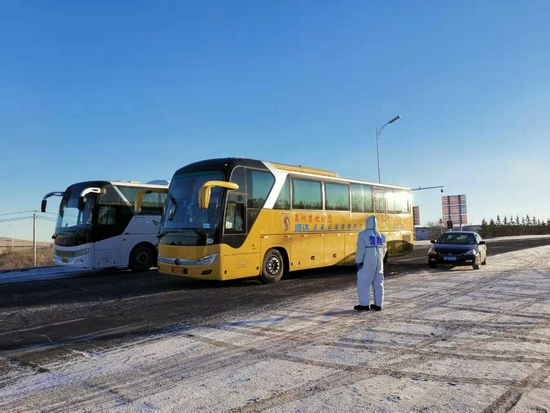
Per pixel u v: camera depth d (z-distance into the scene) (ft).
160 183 57.88
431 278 42.68
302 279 44.62
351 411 12.32
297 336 20.89
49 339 21.98
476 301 29.14
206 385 14.75
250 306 29.32
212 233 36.22
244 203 38.58
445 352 17.85
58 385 15.26
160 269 39.24
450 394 13.43
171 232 38.24
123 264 51.34
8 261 105.50
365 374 15.39
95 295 35.86
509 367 15.88
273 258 41.42
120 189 51.88
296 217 44.01
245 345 19.61
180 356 18.28
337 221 49.65
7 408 13.39
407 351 18.08
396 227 60.90
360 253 26.63
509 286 35.73
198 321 25.07
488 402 12.81
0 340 21.90
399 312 25.99
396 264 60.85
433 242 58.03
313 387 14.25
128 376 15.99
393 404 12.73
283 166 43.91
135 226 52.54
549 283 37.06
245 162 39.27
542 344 18.81
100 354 19.01
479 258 53.31
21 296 36.19
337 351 18.25
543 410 12.25
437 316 24.70
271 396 13.60
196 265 36.04
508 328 21.67
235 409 12.72
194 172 39.11
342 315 25.40
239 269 37.68
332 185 49.44
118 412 12.82
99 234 49.24
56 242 50.90
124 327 24.18
